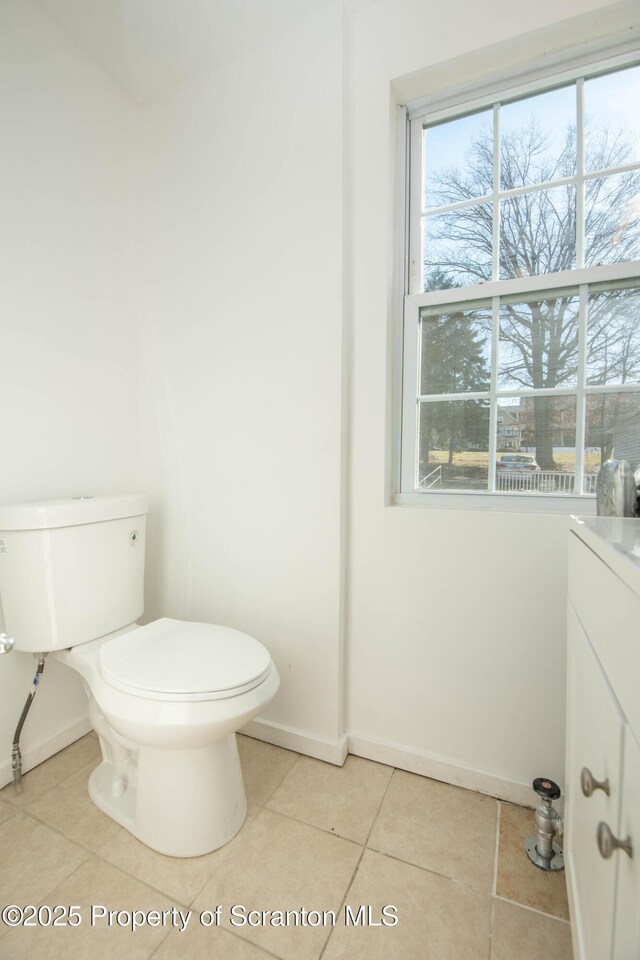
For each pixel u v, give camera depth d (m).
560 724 1.12
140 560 1.37
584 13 1.03
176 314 1.54
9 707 1.23
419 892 0.92
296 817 1.11
